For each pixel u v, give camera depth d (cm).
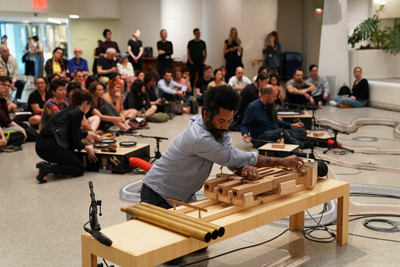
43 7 1209
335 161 499
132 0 1432
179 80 993
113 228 200
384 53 1118
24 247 283
